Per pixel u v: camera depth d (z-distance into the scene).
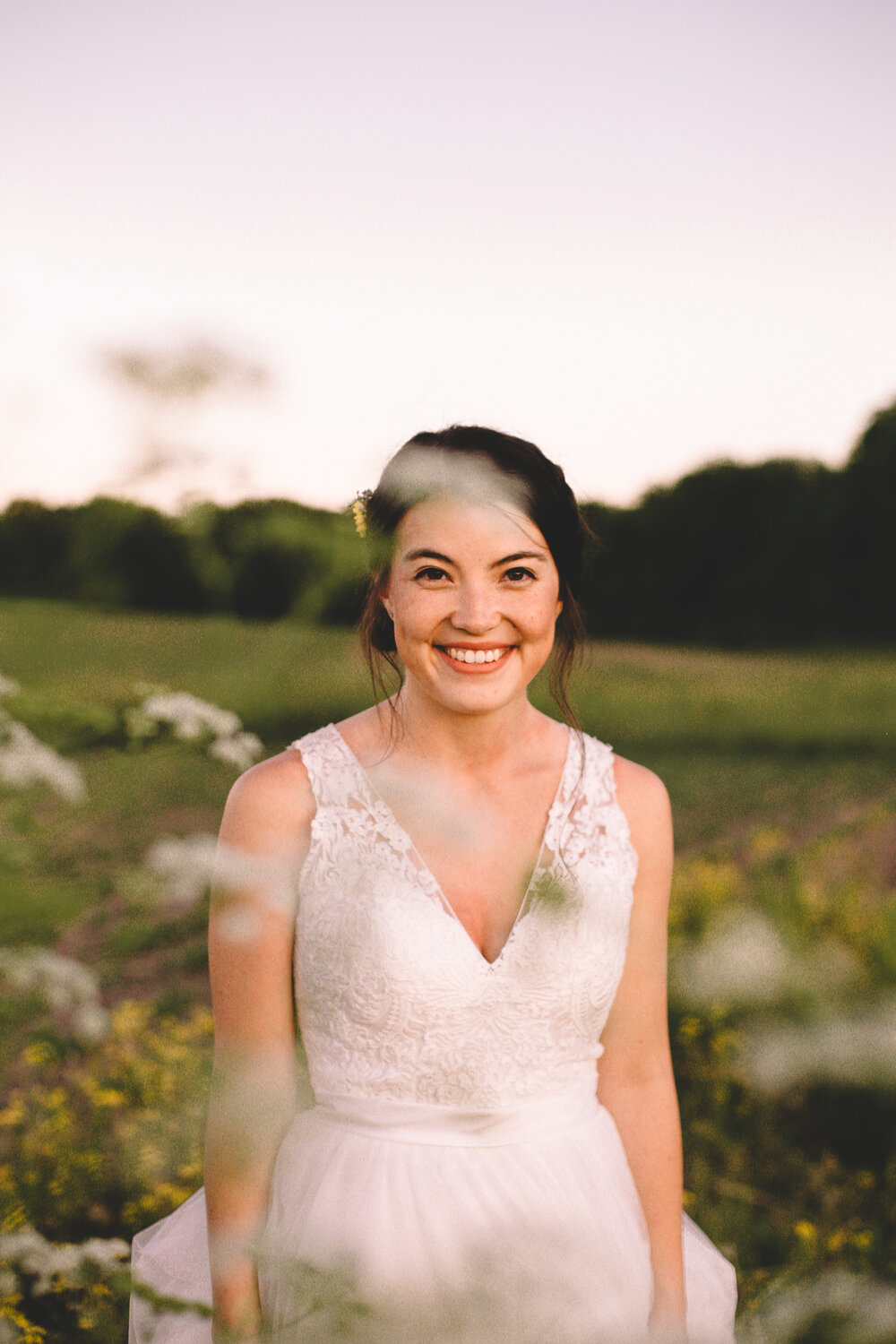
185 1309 0.78
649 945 1.62
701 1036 3.22
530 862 1.52
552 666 1.73
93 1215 2.70
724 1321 1.75
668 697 12.88
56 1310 1.84
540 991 1.43
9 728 0.63
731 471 16.94
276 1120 1.29
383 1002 1.41
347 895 1.42
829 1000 0.76
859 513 18.05
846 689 14.34
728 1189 2.75
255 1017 1.42
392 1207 1.38
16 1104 3.18
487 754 1.54
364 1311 0.86
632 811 1.60
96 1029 0.68
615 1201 1.50
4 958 0.59
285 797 1.45
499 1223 1.32
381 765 1.51
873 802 9.38
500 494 1.37
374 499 1.40
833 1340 0.96
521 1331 0.90
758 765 11.43
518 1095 1.46
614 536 16.16
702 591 16.33
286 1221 1.41
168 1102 2.93
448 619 1.42
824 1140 2.86
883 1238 2.52
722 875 5.18
